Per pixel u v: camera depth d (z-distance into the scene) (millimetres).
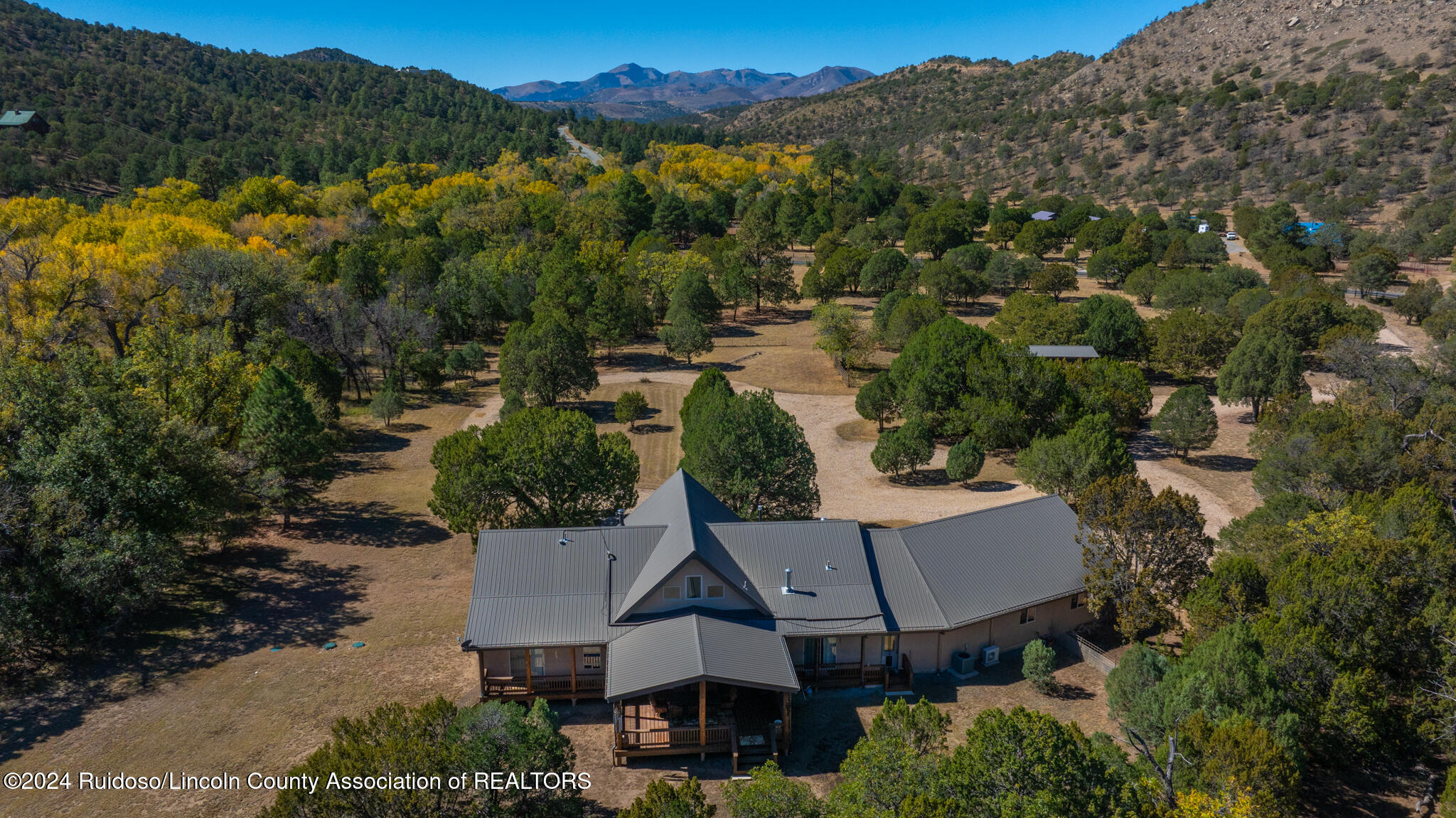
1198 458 61781
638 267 116875
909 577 34562
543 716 23812
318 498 53938
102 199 166375
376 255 112000
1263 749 21547
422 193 194750
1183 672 26547
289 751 27703
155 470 36938
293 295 78375
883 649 33344
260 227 126188
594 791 26594
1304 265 119562
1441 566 29438
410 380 86000
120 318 64312
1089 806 17969
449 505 40969
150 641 34625
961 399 62469
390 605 39375
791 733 29812
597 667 31891
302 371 65500
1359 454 42656
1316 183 173375
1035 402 60438
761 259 133625
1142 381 65812
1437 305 92750
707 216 168625
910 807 17953
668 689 27312
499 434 43156
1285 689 26422
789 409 77625
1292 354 66500
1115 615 37719
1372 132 187375
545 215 156000
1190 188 192125
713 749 28453
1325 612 28141
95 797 25234
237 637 35594
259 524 48844
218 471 42094
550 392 72562
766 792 20031
